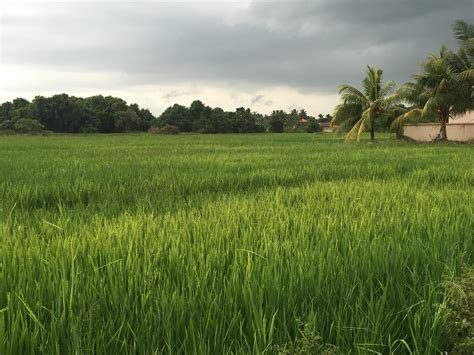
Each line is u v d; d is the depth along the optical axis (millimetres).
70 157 18750
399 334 2824
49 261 3633
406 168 13492
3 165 14133
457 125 40062
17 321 2518
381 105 38062
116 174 11250
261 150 25453
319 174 11797
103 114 110875
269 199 7441
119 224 5203
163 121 114625
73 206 7371
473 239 4641
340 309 2855
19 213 6398
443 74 34469
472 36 33281
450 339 2682
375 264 3633
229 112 114375
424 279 3492
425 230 4934
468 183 9867
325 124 132125
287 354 2455
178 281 3254
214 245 4223
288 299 2957
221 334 2615
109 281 3234
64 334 2572
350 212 6047
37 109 102625
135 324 2703
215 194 8562
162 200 7605
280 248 4109
